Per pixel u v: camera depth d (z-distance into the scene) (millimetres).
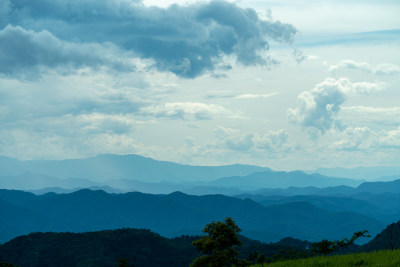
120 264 51406
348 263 27031
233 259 56906
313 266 27969
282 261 33188
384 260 26234
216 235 56906
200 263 56062
